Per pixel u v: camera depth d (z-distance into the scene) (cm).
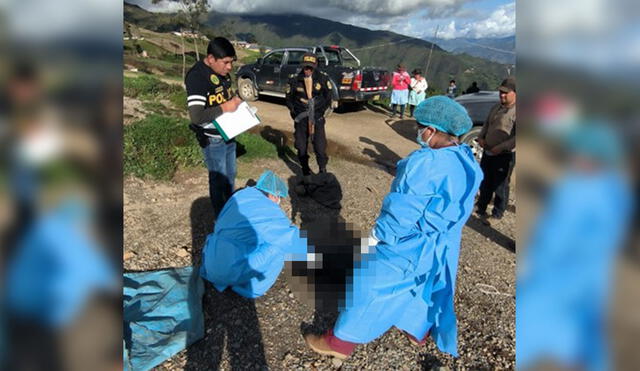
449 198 193
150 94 1061
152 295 283
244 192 308
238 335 267
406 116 1130
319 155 526
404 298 217
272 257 294
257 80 1157
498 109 424
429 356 262
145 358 234
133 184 470
